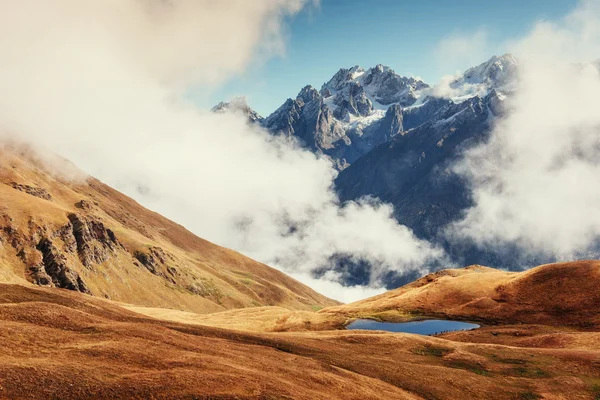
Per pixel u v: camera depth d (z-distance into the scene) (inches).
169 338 1989.4
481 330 3841.0
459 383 2234.3
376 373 2237.9
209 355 1868.8
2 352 1470.2
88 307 2469.2
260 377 1633.9
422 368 2410.2
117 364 1544.0
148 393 1343.5
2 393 1204.5
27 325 1780.3
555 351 2810.0
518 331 3693.4
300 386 1692.9
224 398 1381.6
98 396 1289.4
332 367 2130.9
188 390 1396.4
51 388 1278.3
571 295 4301.2
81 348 1627.7
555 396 2175.2
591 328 3705.7
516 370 2500.0
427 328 4261.8
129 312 2728.8
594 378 2407.7
